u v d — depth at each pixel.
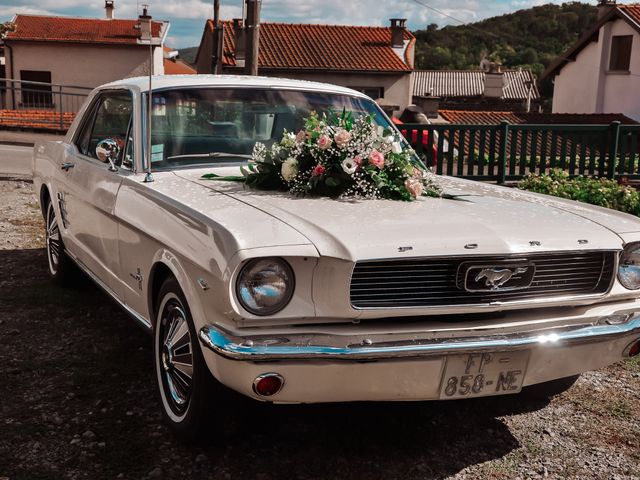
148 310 3.54
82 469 3.00
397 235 2.87
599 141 9.43
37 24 34.78
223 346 2.64
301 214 3.04
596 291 3.19
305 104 4.47
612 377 4.22
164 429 3.38
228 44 35.34
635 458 3.27
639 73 30.52
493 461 3.21
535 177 8.34
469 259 2.90
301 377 2.68
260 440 3.31
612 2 31.86
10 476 2.92
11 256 6.70
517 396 3.92
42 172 5.71
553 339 2.96
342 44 36.66
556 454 3.29
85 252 4.71
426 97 31.30
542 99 60.84
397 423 3.56
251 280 2.65
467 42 82.88
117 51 33.91
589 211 3.61
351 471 3.08
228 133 4.21
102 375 3.98
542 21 79.06
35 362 4.14
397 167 3.58
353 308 2.75
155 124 4.06
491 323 2.94
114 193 3.94
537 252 2.98
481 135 9.30
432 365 2.81
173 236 3.12
